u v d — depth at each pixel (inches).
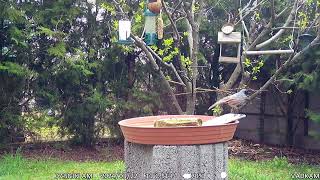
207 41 379.6
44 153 335.0
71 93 347.6
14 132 339.3
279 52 223.5
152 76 366.9
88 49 351.6
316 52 279.6
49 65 340.2
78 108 346.3
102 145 367.9
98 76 350.6
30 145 349.7
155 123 153.4
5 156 309.7
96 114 355.6
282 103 377.4
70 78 334.6
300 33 247.6
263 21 262.8
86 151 350.0
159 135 144.3
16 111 334.3
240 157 334.0
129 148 156.1
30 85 336.5
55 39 335.3
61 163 300.7
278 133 386.9
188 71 262.1
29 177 251.8
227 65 384.5
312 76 285.6
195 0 271.1
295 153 347.6
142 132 146.6
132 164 154.8
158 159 146.2
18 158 294.8
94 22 349.7
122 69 363.3
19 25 322.3
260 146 380.2
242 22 256.7
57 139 358.0
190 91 240.8
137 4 325.1
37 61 340.8
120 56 357.1
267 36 307.0
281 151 354.9
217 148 149.7
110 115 359.6
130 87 367.2
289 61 229.1
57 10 324.2
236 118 159.3
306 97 358.6
